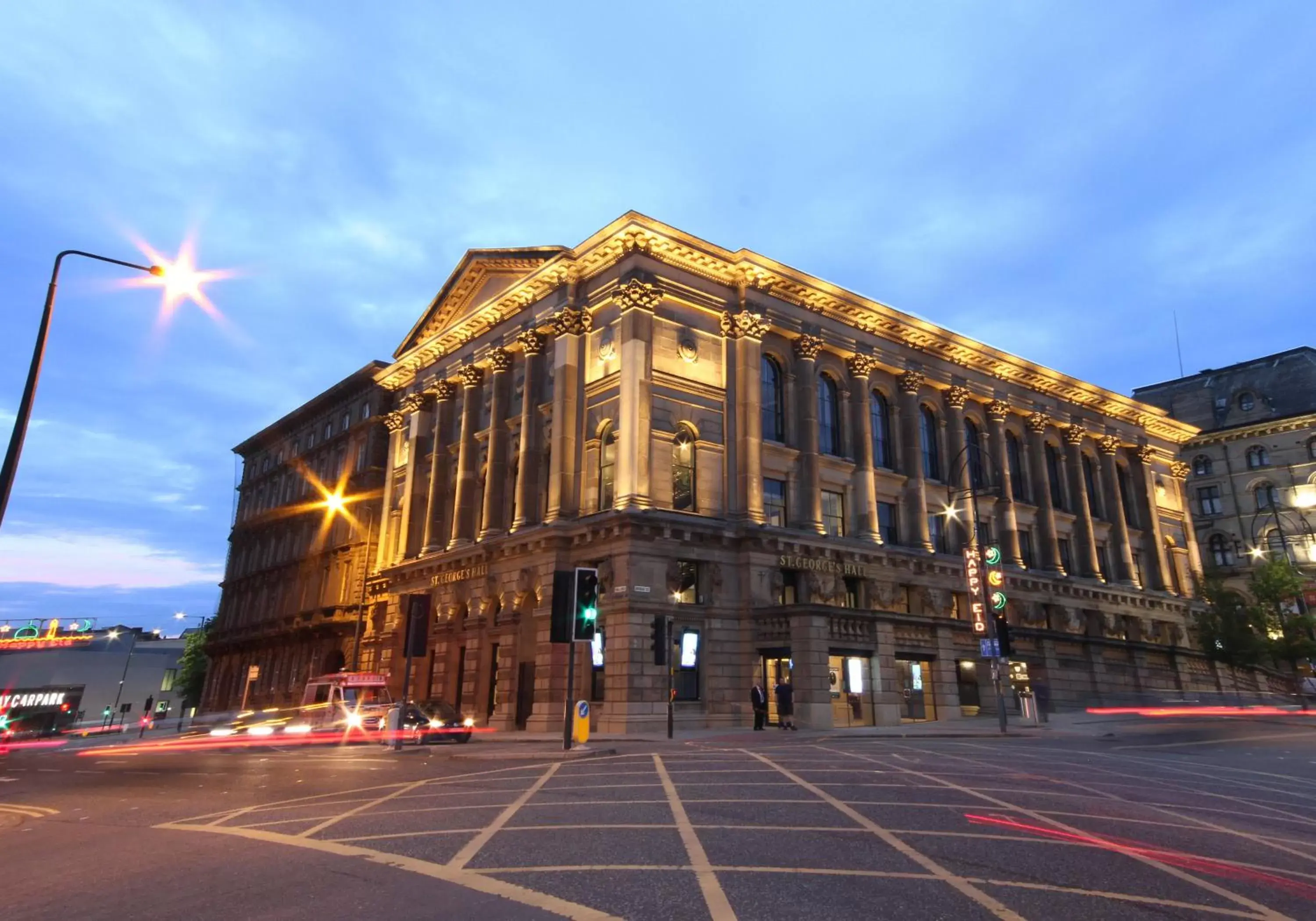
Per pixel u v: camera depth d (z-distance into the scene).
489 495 39.47
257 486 72.44
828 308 40.47
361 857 7.92
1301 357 69.19
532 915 5.82
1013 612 44.12
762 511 34.47
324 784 15.00
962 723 32.12
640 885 6.63
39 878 7.48
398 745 24.31
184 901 6.48
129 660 88.56
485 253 44.06
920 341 44.84
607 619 30.80
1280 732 27.12
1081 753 18.95
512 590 35.91
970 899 6.19
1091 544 51.00
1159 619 53.12
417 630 27.89
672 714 26.77
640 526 31.00
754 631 32.12
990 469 47.22
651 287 34.06
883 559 38.19
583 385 36.22
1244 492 69.06
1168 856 7.72
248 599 66.94
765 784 12.94
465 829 9.43
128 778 17.08
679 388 34.22
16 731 62.16
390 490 50.09
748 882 6.71
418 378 49.34
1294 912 5.90
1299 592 51.56
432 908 6.04
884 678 32.75
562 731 31.19
